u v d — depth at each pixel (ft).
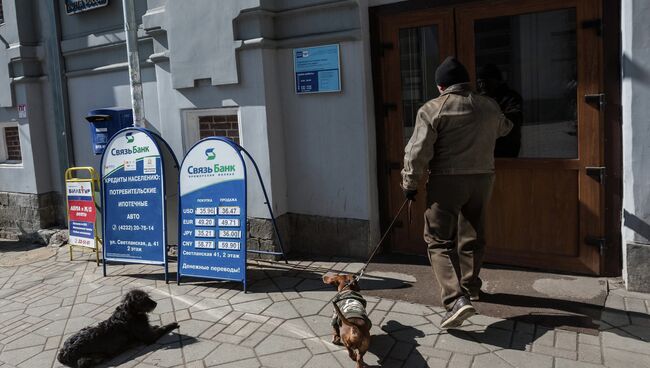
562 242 14.78
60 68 23.00
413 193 11.90
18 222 25.16
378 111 16.87
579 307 12.67
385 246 17.57
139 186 16.97
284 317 13.25
